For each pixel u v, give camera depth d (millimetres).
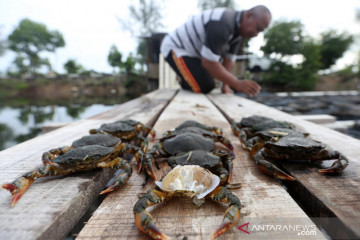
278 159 470
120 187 382
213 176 332
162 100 1479
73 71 10367
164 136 599
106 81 7906
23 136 1853
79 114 2955
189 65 1744
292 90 6523
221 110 1153
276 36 6277
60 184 365
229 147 565
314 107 1646
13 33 9906
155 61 4945
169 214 296
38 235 250
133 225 281
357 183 375
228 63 1829
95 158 400
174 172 326
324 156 444
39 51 10539
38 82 7859
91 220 290
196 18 1637
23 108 3721
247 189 363
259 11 1392
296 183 402
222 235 258
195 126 681
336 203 322
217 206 312
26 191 342
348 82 7387
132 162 513
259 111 1085
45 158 434
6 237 247
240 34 1555
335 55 7758
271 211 302
